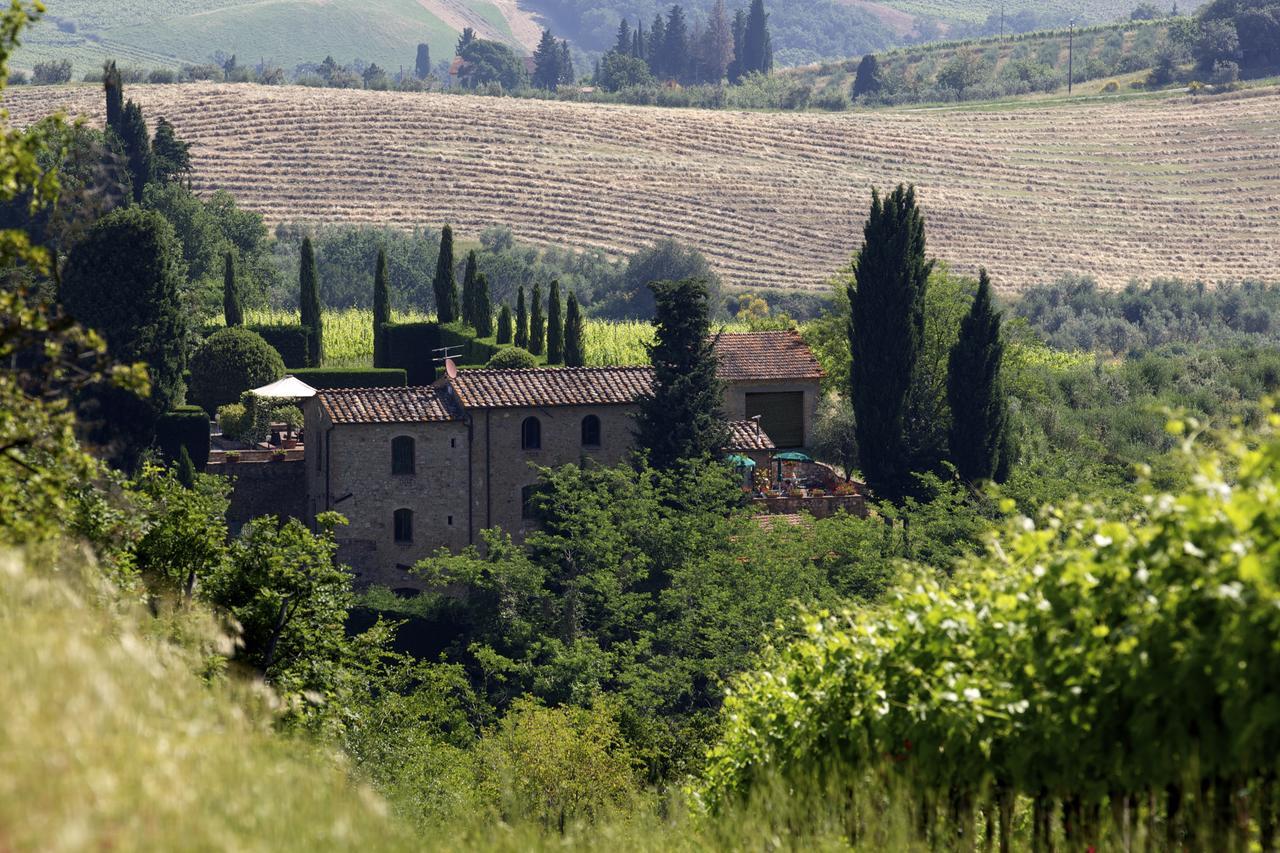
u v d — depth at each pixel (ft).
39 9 203.92
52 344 193.77
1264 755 123.95
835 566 641.40
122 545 285.84
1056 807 153.38
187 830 108.06
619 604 610.65
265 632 341.82
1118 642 135.54
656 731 529.04
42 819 101.45
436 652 629.10
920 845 147.02
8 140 198.08
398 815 181.16
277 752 144.15
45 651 126.52
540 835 169.68
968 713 154.71
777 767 196.03
